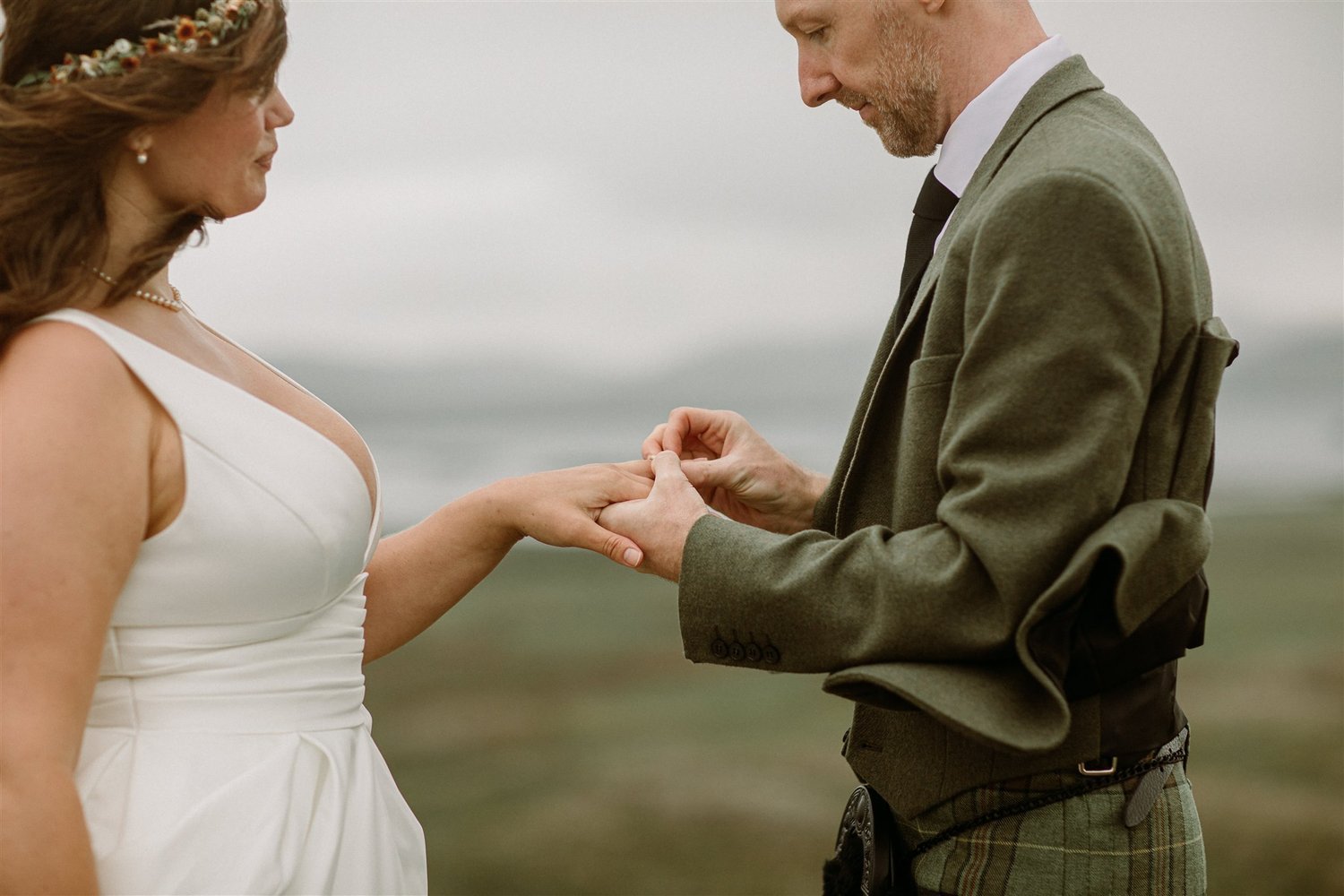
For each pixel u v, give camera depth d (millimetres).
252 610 1379
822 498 1736
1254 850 8070
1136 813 1488
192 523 1329
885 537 1464
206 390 1359
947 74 1685
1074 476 1327
